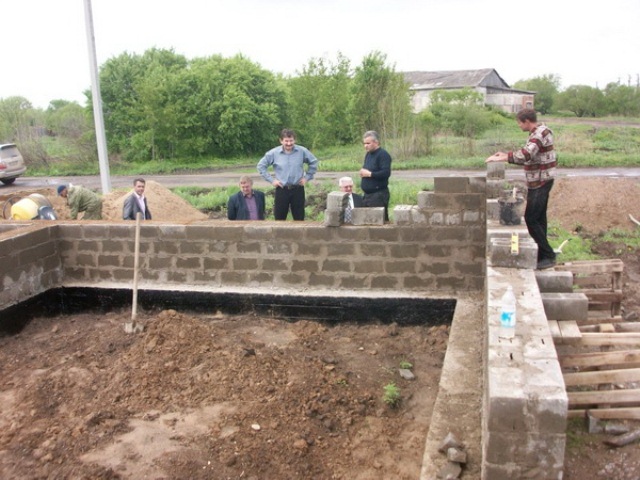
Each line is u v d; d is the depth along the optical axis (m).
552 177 5.59
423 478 3.62
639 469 3.85
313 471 4.42
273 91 35.28
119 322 7.43
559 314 4.66
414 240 6.96
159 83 33.38
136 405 5.24
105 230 7.79
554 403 2.98
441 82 51.50
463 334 5.71
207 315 7.57
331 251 7.18
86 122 35.12
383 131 27.12
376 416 5.16
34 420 5.16
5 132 32.81
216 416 5.00
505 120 40.50
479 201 6.72
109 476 4.28
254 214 9.02
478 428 4.09
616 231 11.51
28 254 7.52
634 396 4.28
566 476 3.82
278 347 6.37
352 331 7.01
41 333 7.32
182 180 24.50
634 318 7.15
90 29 16.09
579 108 52.72
